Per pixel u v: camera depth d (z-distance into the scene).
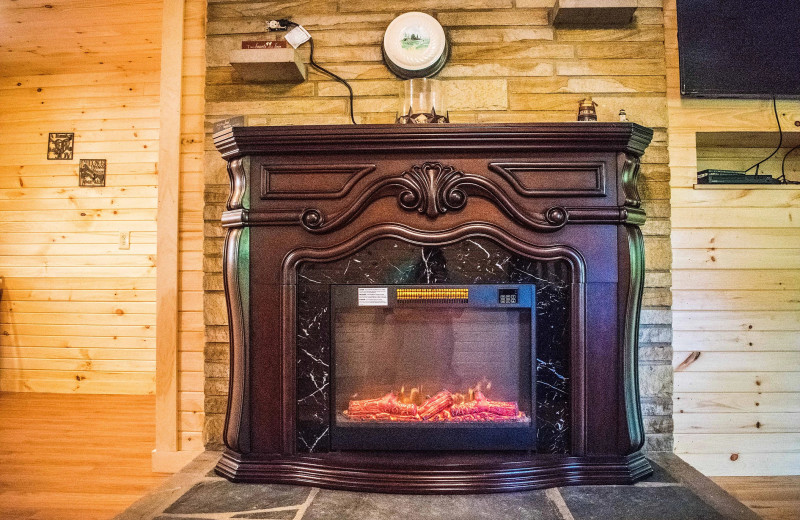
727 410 2.14
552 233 1.80
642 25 2.18
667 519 1.53
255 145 1.81
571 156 1.80
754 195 2.16
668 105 2.17
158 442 2.18
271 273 1.84
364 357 1.88
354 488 1.73
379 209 1.82
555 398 1.81
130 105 3.76
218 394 2.17
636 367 1.83
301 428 1.83
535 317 1.81
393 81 2.20
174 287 2.19
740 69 2.13
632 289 1.79
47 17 2.91
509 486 1.71
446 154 1.80
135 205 3.74
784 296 2.16
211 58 2.23
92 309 3.73
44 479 2.08
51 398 3.50
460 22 2.20
